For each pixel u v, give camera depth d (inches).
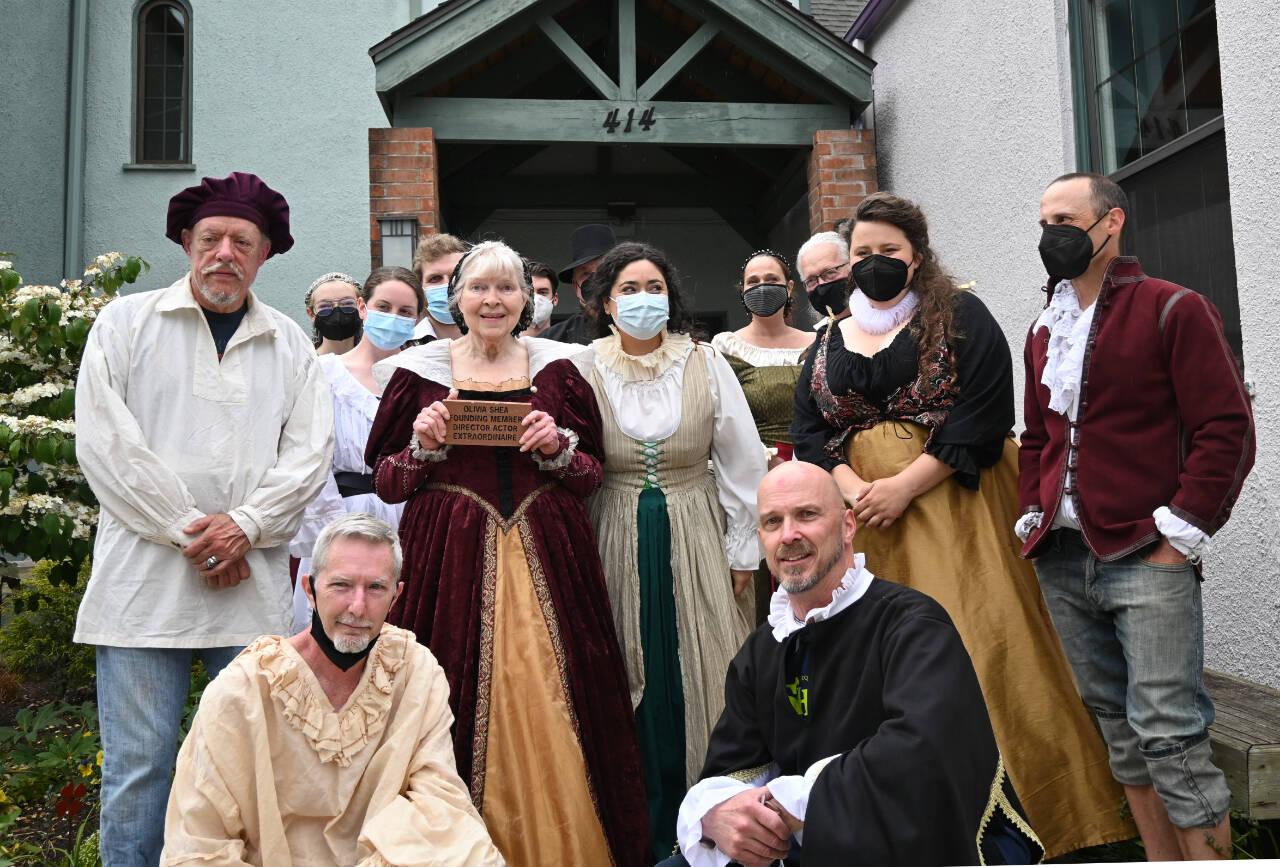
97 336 116.0
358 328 175.8
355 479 151.7
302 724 90.4
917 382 124.1
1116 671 112.3
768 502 91.3
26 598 217.6
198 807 87.4
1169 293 106.3
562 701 114.8
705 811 87.7
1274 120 139.9
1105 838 114.3
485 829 95.0
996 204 224.8
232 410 118.2
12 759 170.2
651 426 133.5
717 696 129.4
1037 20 205.6
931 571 119.5
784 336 165.0
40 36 339.0
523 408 120.0
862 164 288.4
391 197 276.2
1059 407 111.7
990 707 116.1
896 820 76.7
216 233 117.4
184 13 362.9
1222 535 152.4
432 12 268.4
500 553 118.6
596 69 285.1
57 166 347.9
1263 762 110.1
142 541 112.7
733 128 289.6
